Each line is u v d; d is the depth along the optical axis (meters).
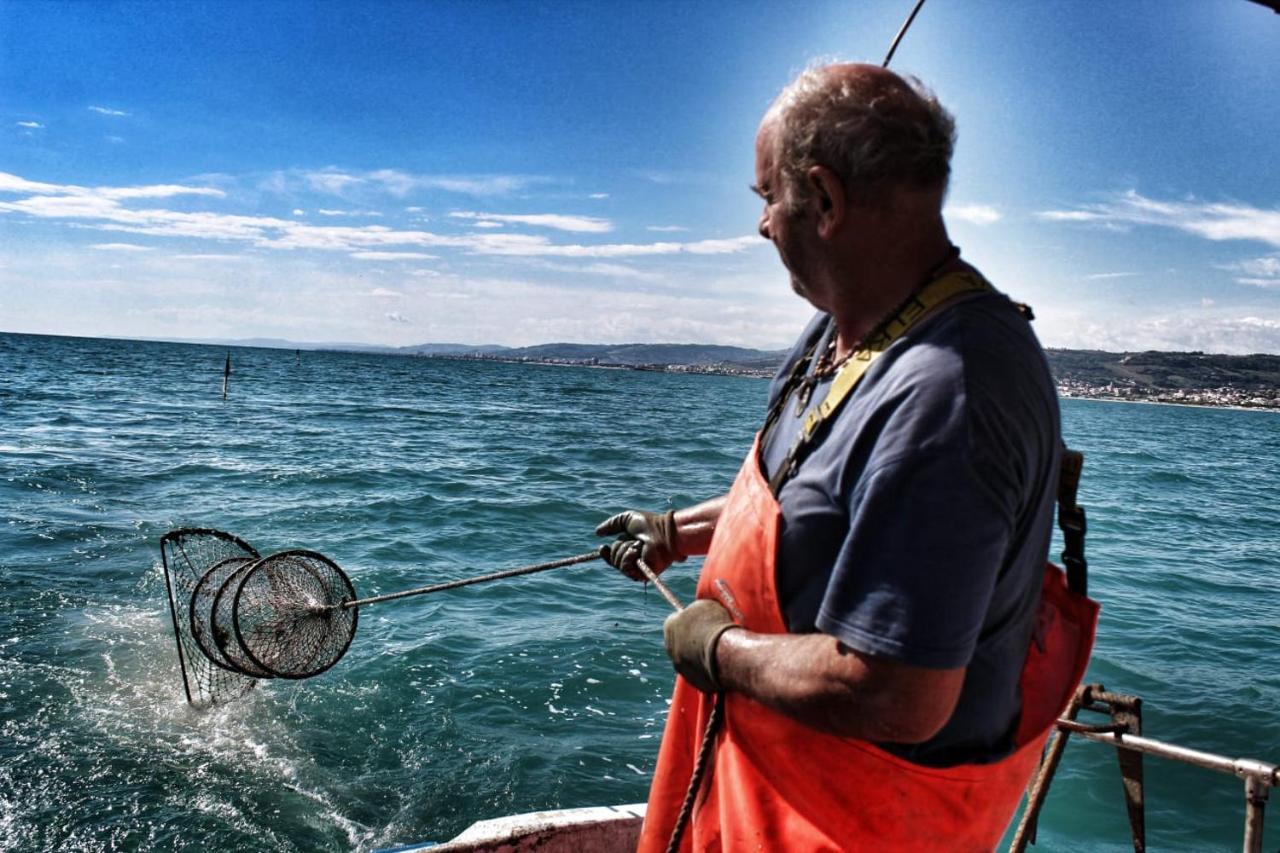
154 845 6.64
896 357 1.56
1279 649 11.86
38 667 9.38
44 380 60.28
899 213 1.61
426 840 6.92
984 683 1.59
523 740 8.44
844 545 1.52
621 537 2.87
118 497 18.72
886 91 1.61
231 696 8.51
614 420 53.09
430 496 21.12
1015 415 1.47
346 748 8.16
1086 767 7.95
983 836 1.71
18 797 7.08
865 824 1.65
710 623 1.78
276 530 16.72
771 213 1.74
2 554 13.48
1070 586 1.79
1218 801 7.52
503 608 12.30
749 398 113.06
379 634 10.98
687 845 2.03
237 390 62.91
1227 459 51.34
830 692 1.51
